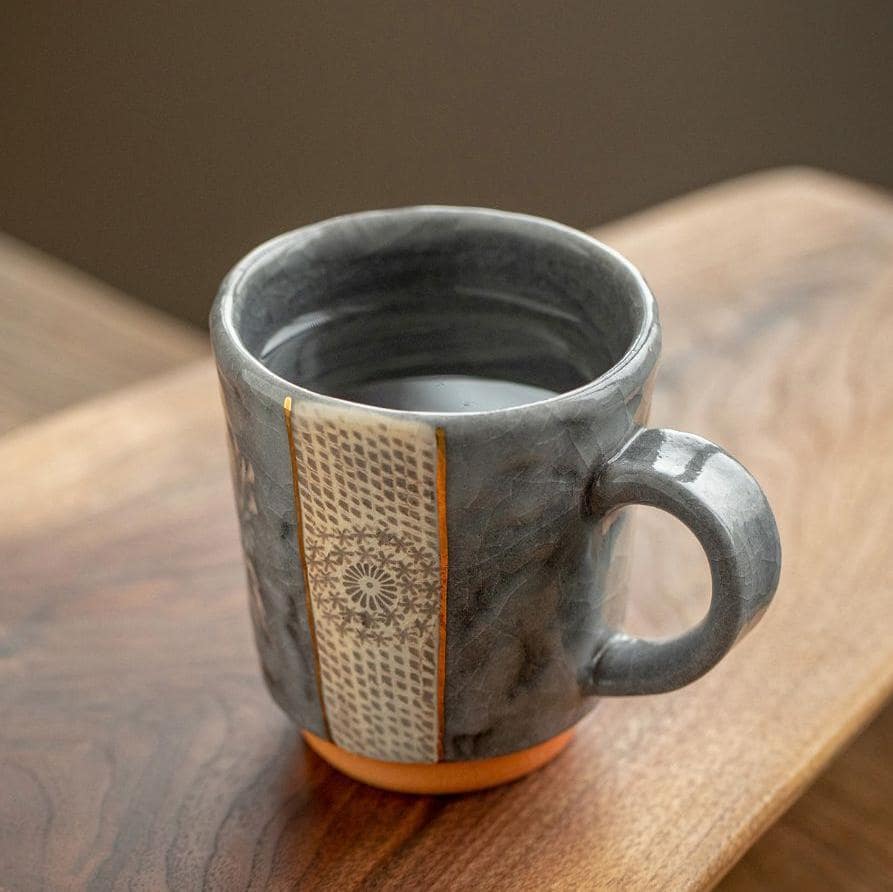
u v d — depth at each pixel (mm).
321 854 433
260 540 417
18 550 515
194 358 680
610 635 432
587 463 400
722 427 567
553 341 454
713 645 409
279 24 1284
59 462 549
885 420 573
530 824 440
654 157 1217
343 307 455
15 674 477
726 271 652
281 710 467
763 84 1142
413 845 436
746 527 398
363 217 451
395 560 401
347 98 1288
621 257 437
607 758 457
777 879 521
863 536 525
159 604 500
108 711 468
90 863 429
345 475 394
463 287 459
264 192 1377
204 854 433
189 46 1353
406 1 1214
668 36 1155
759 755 457
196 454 556
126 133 1450
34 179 1556
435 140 1279
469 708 421
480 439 386
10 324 689
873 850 530
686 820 441
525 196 1283
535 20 1188
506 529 399
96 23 1409
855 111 1110
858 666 482
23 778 450
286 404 392
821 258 664
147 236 1493
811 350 607
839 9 1077
